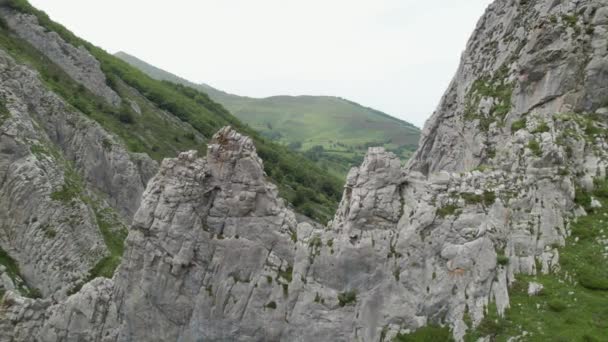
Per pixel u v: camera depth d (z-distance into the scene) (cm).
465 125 6600
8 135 6925
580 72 5612
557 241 4366
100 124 9875
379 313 4222
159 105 14188
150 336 4553
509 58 6725
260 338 4403
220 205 4641
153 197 4691
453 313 4062
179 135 12525
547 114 5334
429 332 4047
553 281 4138
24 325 4925
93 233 6950
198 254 4578
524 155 4688
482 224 4253
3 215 6700
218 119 16138
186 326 4528
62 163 7706
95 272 6619
